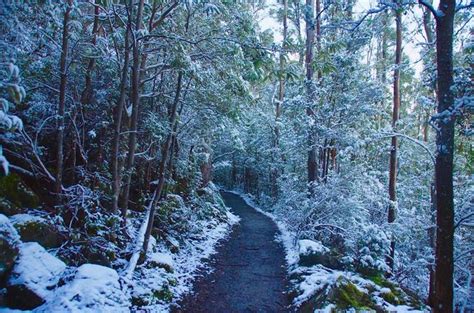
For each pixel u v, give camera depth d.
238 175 32.81
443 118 4.70
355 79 10.70
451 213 4.76
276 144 19.19
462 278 9.41
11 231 4.51
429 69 7.04
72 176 6.91
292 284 7.53
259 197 24.28
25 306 4.08
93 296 4.18
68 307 3.91
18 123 3.38
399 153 14.09
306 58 11.56
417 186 13.02
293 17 14.47
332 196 10.80
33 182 6.79
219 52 6.71
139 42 6.70
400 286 7.66
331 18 10.20
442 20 4.77
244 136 23.05
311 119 10.78
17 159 6.77
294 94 12.32
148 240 6.88
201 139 10.57
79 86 7.55
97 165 7.66
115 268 6.06
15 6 4.49
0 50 4.11
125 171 6.96
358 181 11.13
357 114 10.87
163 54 7.67
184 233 9.88
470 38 6.96
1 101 3.30
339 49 10.48
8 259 4.23
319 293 6.13
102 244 6.19
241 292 7.08
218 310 6.11
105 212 6.62
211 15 6.83
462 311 7.55
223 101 7.72
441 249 4.77
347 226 10.51
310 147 11.36
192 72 6.24
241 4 7.03
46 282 4.37
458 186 9.13
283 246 11.11
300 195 11.77
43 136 7.18
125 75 6.45
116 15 6.45
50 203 6.58
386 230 9.62
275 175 20.67
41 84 6.20
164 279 6.30
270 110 20.91
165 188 9.62
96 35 6.84
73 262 5.41
